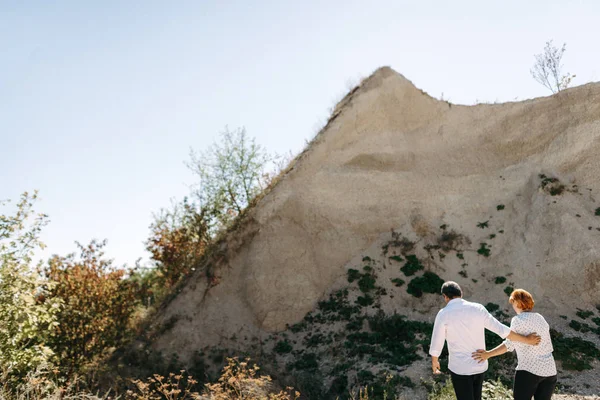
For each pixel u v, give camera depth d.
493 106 17.31
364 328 12.07
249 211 15.41
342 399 9.17
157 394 9.87
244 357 11.76
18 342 8.50
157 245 17.77
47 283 9.34
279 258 13.86
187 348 12.31
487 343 10.35
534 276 12.60
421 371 9.33
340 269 14.12
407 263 13.80
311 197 15.15
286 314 12.92
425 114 17.58
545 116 16.17
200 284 13.95
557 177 14.66
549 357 5.14
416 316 12.34
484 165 16.02
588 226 13.10
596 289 11.93
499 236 14.05
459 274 13.41
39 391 6.89
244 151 21.52
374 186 15.39
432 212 14.91
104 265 13.62
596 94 15.63
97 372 10.72
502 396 6.62
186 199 18.92
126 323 13.61
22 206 9.14
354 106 16.94
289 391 9.64
